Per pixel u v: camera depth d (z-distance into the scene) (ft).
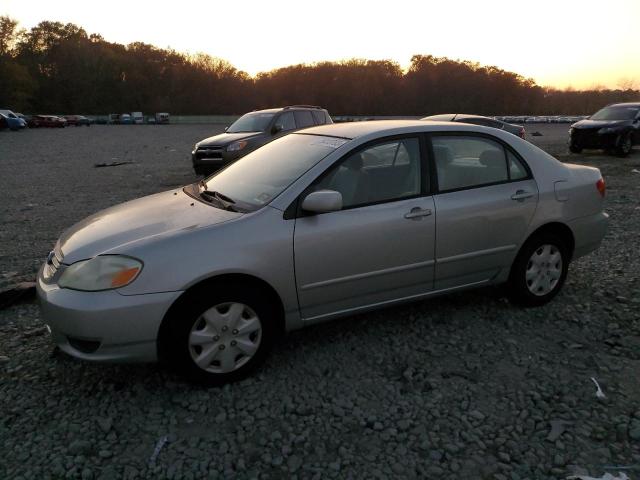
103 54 316.19
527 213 13.39
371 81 301.02
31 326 13.58
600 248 19.97
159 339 9.90
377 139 12.08
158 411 9.82
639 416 9.53
